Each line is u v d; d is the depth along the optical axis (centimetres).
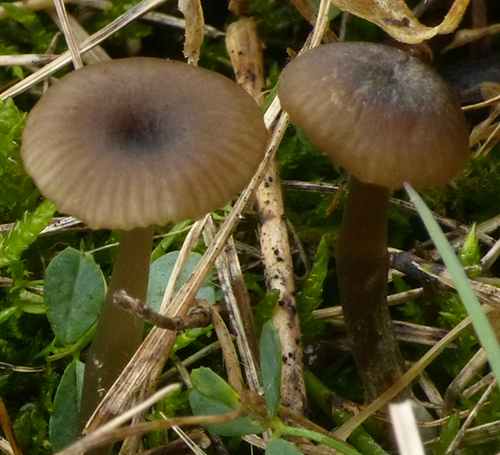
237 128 15
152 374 16
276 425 15
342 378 19
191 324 16
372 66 15
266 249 18
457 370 18
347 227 16
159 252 19
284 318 18
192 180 14
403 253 18
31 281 18
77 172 14
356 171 15
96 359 16
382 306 17
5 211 19
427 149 15
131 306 15
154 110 15
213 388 15
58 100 15
